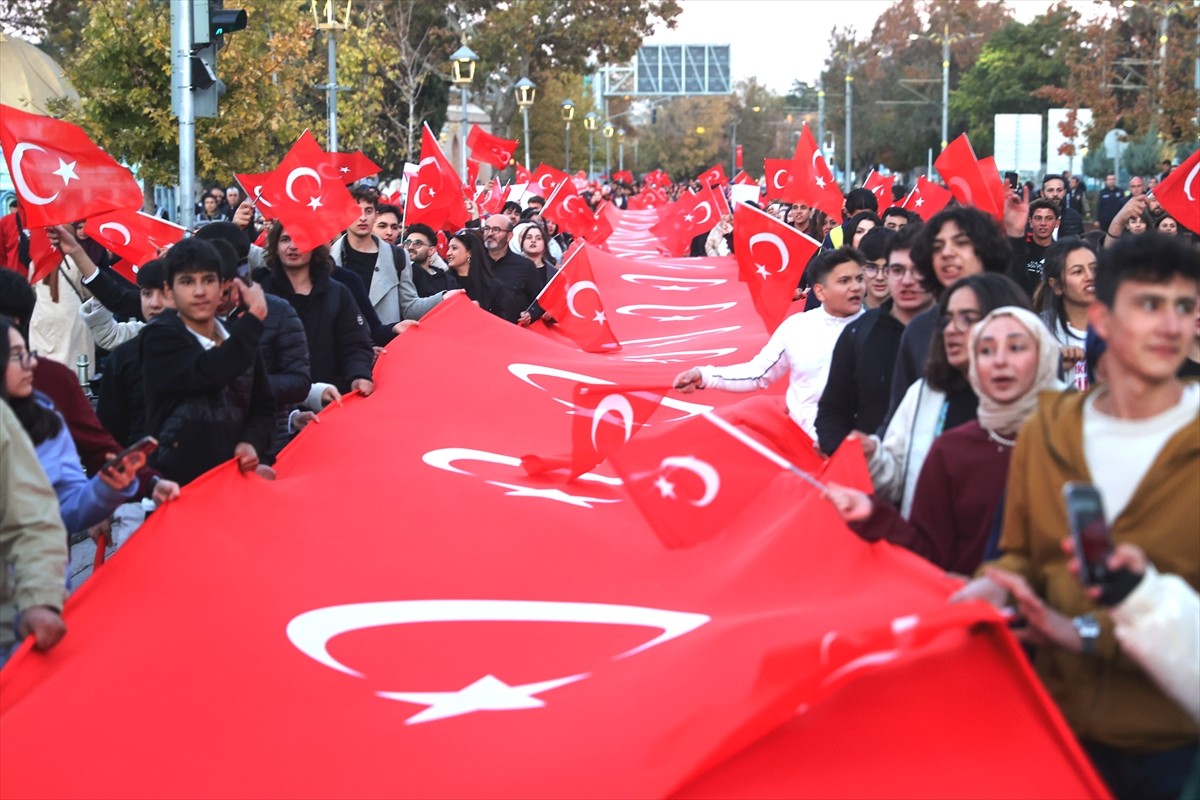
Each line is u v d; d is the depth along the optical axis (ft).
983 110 238.48
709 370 27.32
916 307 22.15
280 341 26.96
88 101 62.80
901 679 13.47
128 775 15.48
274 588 19.72
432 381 32.99
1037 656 14.23
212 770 15.49
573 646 18.48
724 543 20.38
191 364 21.91
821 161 52.03
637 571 21.44
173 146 63.98
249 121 66.69
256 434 23.20
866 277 27.04
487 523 23.67
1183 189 31.96
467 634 18.86
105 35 61.05
